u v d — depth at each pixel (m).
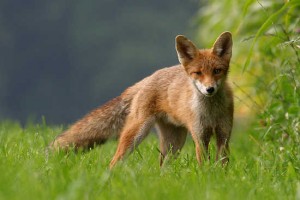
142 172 10.38
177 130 13.34
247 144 15.00
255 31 16.20
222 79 12.25
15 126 17.23
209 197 8.56
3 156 11.26
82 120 13.47
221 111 12.25
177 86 12.84
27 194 8.34
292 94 13.51
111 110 13.45
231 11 17.22
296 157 11.67
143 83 13.38
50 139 13.98
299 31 13.91
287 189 9.48
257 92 15.41
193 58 12.45
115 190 8.91
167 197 8.53
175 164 11.42
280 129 13.52
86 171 9.93
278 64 14.88
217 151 12.26
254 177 10.44
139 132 12.95
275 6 15.27
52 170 10.05
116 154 12.74
